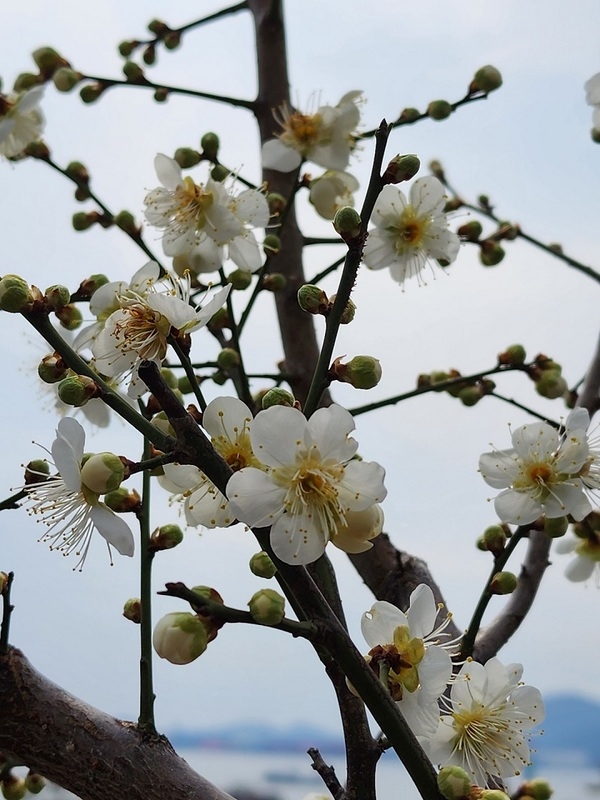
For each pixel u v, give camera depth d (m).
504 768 0.24
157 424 0.23
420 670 0.21
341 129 0.35
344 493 0.20
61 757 0.23
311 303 0.22
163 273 0.31
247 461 0.22
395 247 0.33
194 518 0.23
